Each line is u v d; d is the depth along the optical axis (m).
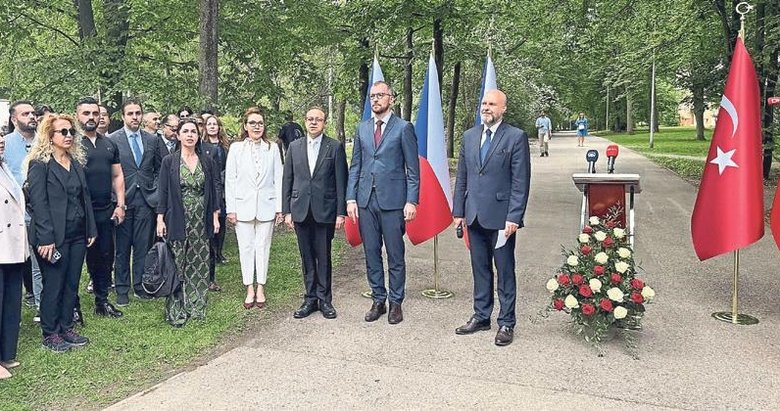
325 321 5.32
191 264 5.38
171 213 5.27
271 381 4.03
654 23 17.08
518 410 3.56
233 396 3.81
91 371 4.27
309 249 5.46
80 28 11.46
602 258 4.50
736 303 5.17
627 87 30.25
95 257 5.41
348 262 7.70
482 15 17.33
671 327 5.00
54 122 4.48
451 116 21.56
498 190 4.70
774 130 13.23
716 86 16.56
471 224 4.83
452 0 15.98
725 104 5.16
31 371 4.24
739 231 5.05
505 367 4.22
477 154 4.79
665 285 6.24
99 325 5.20
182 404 3.71
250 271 5.73
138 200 6.00
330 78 20.56
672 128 59.53
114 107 10.05
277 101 12.77
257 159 5.66
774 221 5.20
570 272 4.66
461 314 5.48
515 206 4.59
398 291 5.28
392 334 4.95
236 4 12.03
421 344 4.71
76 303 5.11
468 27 17.47
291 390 3.88
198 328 5.15
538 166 19.42
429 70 6.08
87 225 4.77
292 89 15.11
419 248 8.38
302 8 12.52
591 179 5.46
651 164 19.66
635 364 4.25
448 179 6.14
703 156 22.41
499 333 4.70
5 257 4.15
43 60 10.39
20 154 5.48
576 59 18.97
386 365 4.28
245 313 5.57
